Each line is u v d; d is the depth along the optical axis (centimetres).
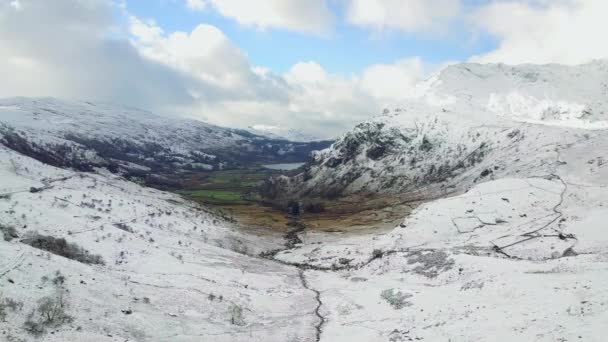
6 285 3266
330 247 10400
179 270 5662
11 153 11150
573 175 11231
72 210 7250
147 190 14800
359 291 5394
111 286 4056
